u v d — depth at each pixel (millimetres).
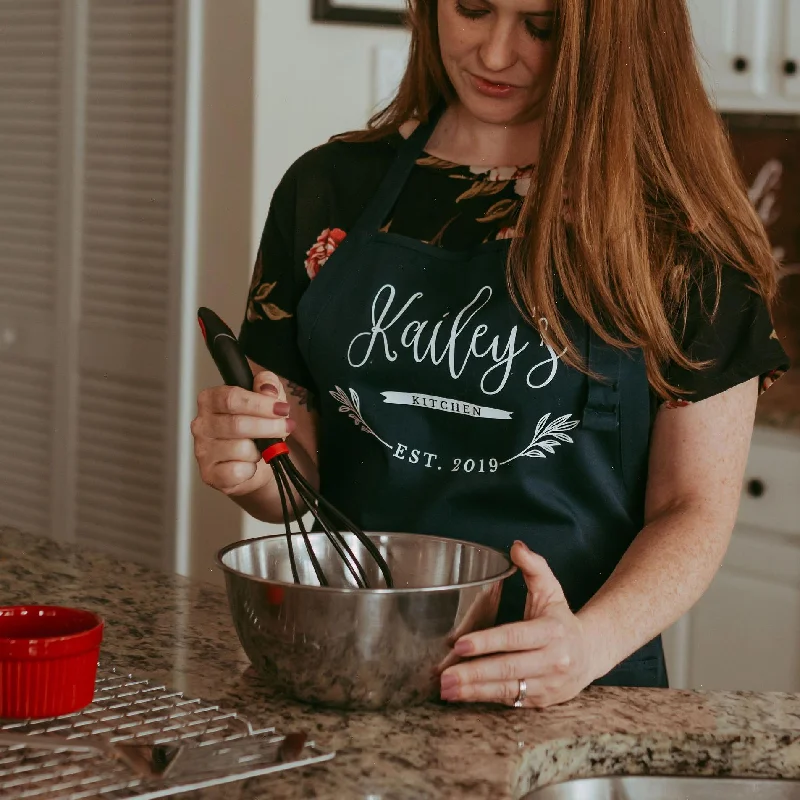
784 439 2574
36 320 3225
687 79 1348
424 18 1484
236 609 1062
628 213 1309
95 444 3107
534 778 988
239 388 1186
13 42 3215
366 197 1505
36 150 3180
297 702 1061
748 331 1332
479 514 1397
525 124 1445
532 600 1091
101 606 1333
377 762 941
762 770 1037
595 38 1286
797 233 3127
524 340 1361
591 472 1371
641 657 1380
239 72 2604
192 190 2764
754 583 2635
